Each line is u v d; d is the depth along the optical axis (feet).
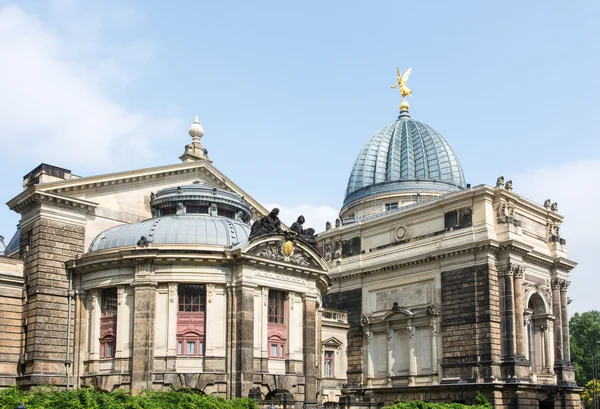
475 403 269.64
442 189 384.47
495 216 292.81
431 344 298.76
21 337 225.97
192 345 208.44
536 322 306.14
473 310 285.23
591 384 474.90
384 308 324.80
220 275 212.23
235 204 248.52
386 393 309.83
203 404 149.48
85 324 220.43
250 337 208.95
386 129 420.36
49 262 225.35
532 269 302.45
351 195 411.13
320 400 245.04
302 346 228.43
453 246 294.66
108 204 244.42
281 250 223.92
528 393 276.41
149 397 145.38
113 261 211.82
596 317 534.78
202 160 273.54
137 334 203.82
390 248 326.85
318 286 245.04
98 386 207.21
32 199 228.43
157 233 219.61
